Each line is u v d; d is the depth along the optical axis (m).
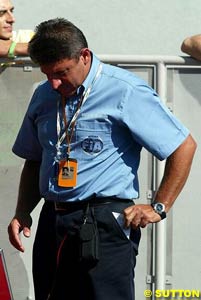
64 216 10.68
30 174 11.72
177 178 10.58
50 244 10.96
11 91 13.22
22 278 13.41
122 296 10.62
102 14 17.28
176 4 17.34
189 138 10.72
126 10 17.30
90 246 10.39
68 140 10.62
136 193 10.78
